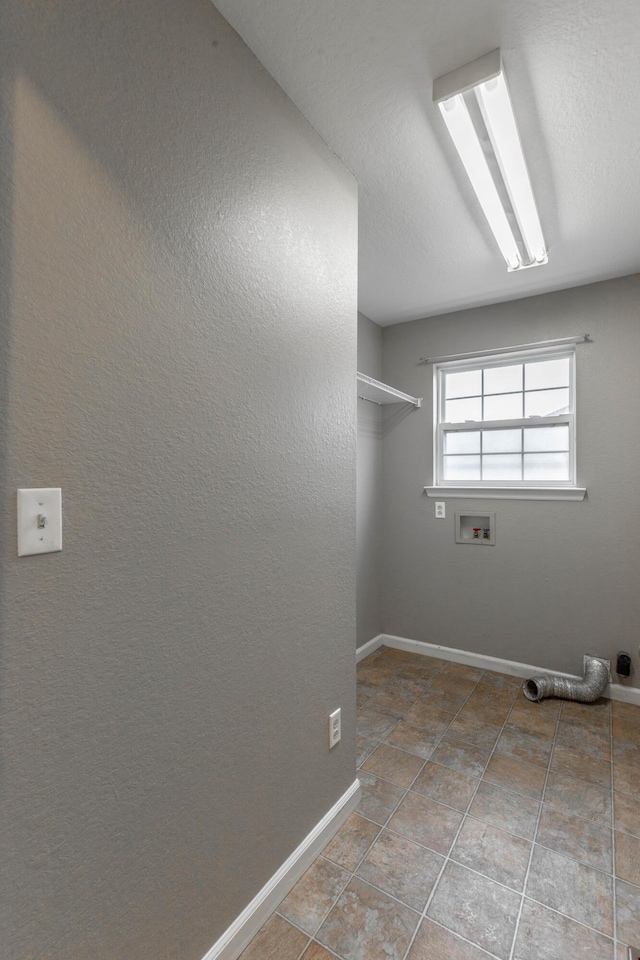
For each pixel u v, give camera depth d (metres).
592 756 2.00
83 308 0.80
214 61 1.07
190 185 1.00
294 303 1.34
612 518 2.56
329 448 1.50
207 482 1.05
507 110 1.32
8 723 0.71
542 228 2.04
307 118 1.41
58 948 0.78
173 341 0.97
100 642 0.84
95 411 0.82
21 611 0.72
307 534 1.40
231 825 1.14
